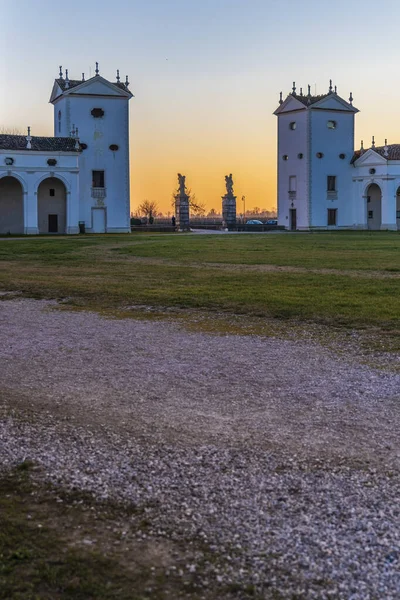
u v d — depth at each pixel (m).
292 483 8.16
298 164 104.19
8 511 7.62
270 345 15.89
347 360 14.23
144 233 86.94
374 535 6.98
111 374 13.33
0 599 6.13
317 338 16.56
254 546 6.84
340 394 11.76
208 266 34.97
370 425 10.16
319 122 103.00
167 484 8.19
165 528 7.21
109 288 26.02
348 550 6.73
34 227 82.75
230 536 7.02
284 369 13.54
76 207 84.50
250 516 7.39
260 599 6.07
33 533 7.16
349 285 25.59
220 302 22.02
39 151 82.50
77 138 85.38
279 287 25.28
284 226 106.06
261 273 30.64
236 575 6.40
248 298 22.52
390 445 9.35
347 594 6.11
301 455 9.02
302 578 6.33
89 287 26.42
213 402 11.38
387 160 100.44
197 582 6.33
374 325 17.78
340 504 7.62
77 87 89.00
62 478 8.41
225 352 15.20
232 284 26.53
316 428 10.05
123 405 11.27
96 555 6.76
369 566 6.48
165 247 50.53
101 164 90.81
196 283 27.19
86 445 9.46
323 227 104.19
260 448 9.27
